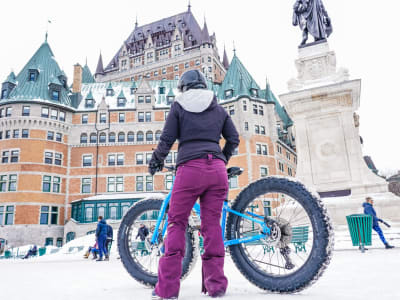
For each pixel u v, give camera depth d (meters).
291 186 2.42
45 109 38.97
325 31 12.42
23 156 36.22
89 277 4.08
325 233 2.21
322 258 2.17
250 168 37.84
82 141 40.47
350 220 6.82
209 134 2.31
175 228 2.18
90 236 24.17
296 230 4.58
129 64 79.88
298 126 10.88
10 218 34.72
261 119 41.19
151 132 41.03
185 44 77.69
